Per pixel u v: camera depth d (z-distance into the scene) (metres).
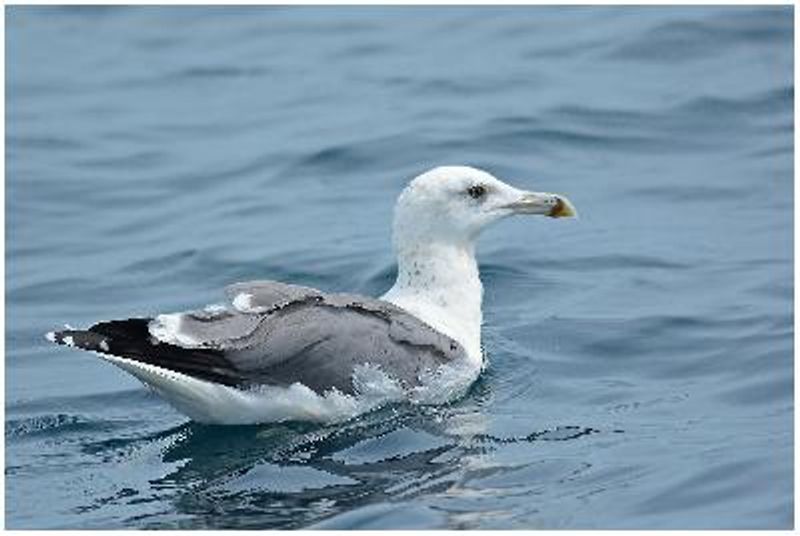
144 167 21.89
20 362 16.78
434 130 22.05
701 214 19.52
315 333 14.59
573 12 26.00
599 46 24.53
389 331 14.91
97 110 23.97
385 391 14.82
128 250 19.48
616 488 13.17
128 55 26.06
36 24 27.41
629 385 15.47
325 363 14.59
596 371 15.85
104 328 14.24
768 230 18.95
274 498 13.42
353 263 18.61
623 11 25.58
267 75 24.88
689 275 17.92
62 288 18.58
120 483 13.88
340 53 25.47
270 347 14.44
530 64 24.22
